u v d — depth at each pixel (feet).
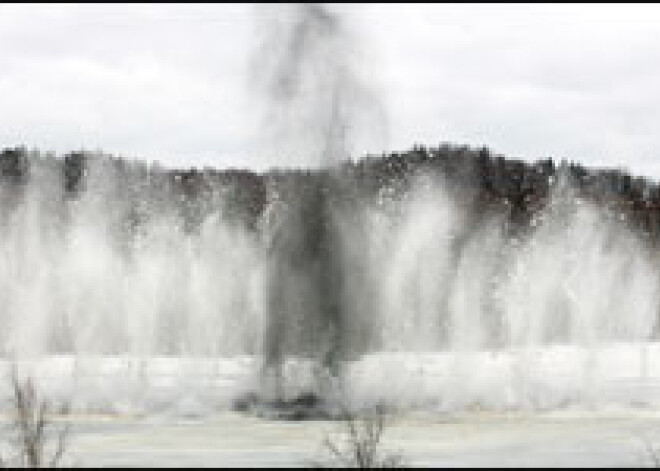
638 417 161.79
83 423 153.17
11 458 114.21
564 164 474.90
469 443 137.39
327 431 146.10
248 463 122.72
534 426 151.74
